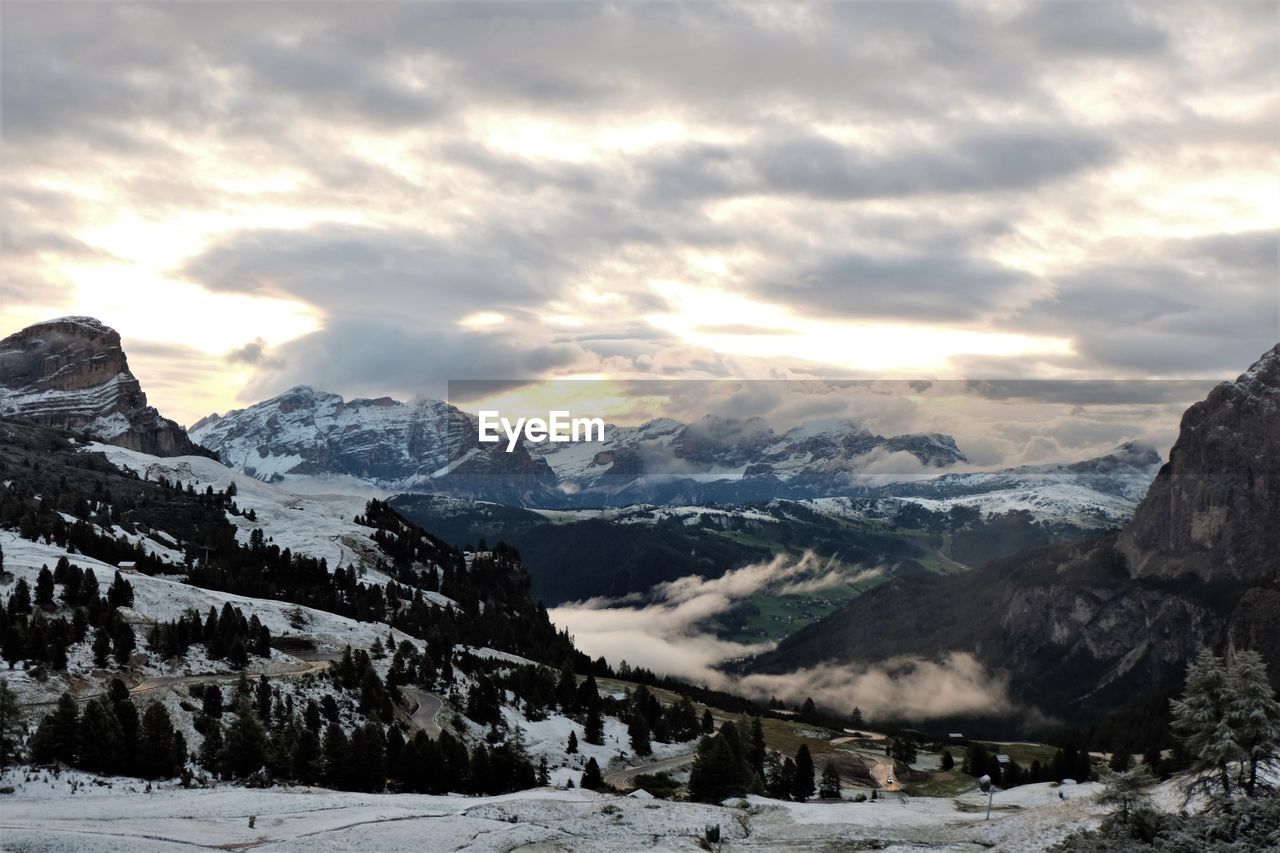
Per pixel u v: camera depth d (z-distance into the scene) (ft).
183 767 511.40
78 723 503.61
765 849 420.77
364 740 534.37
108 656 644.27
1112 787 390.63
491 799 489.67
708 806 487.20
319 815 419.74
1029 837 426.10
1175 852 358.84
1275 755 384.27
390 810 435.53
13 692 504.84
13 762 478.59
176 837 369.91
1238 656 392.47
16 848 341.41
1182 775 442.50
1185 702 398.62
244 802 437.17
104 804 423.64
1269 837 351.05
